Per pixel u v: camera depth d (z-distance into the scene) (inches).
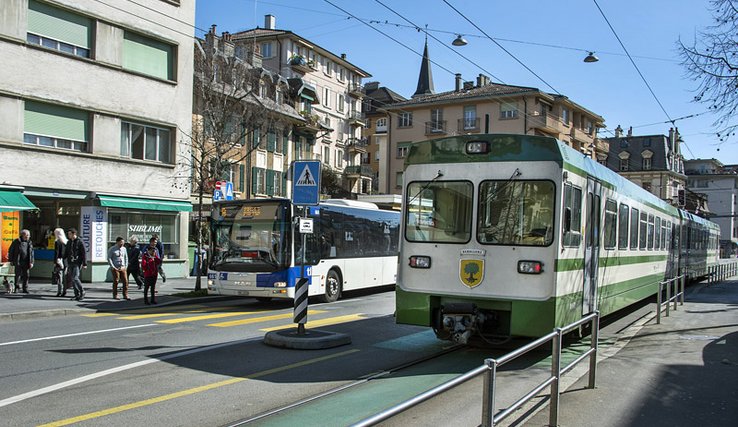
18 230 787.4
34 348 383.2
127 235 888.9
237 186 1561.3
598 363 354.6
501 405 260.5
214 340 421.4
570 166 360.8
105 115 863.1
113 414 243.1
